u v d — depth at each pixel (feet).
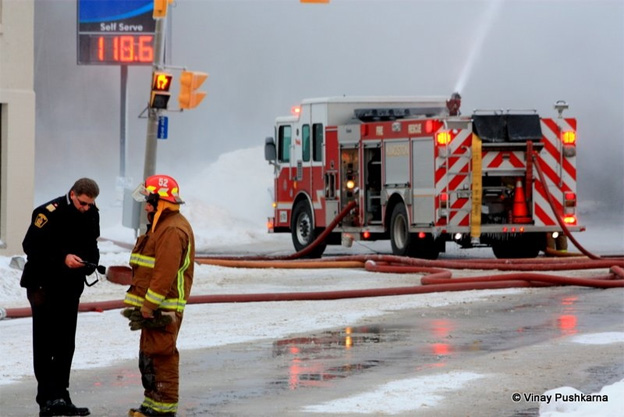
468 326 86.07
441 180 143.13
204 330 83.87
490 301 102.42
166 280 52.60
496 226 144.15
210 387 61.93
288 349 75.10
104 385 62.90
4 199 134.31
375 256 134.41
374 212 155.12
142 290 53.67
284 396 59.31
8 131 134.31
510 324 87.15
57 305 56.34
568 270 130.62
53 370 56.24
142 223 136.36
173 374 54.13
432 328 85.10
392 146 150.41
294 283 119.34
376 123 153.17
